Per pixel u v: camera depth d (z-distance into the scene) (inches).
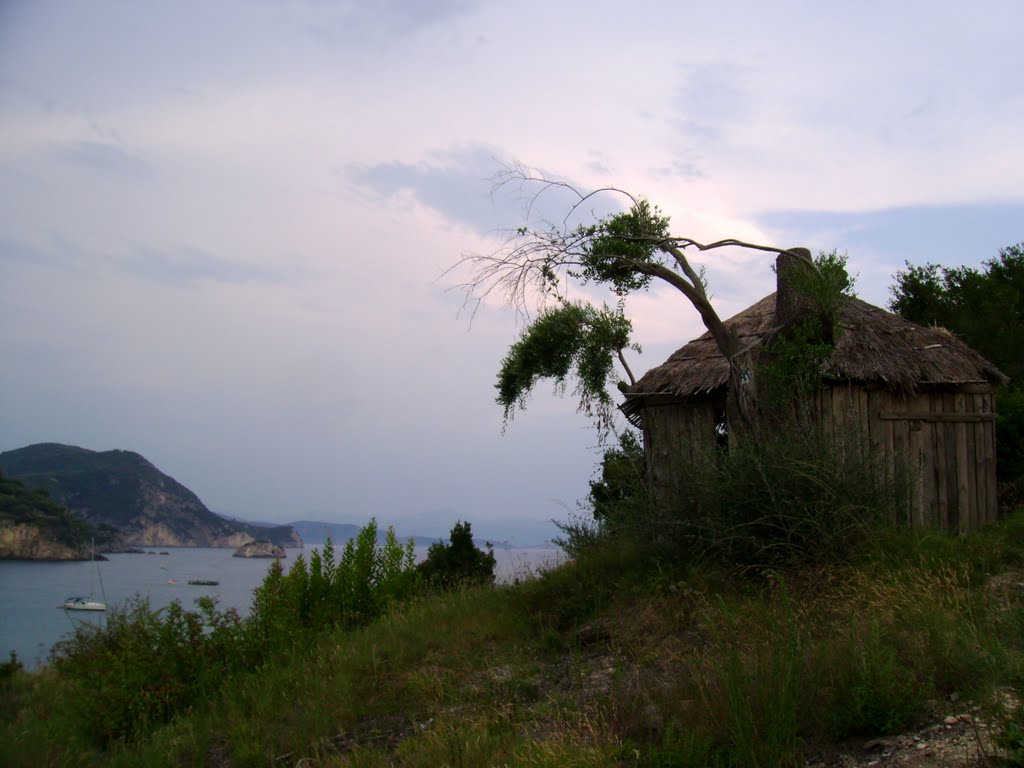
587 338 576.1
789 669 216.8
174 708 362.6
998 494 516.1
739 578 340.8
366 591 502.9
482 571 588.7
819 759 205.5
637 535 396.5
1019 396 571.5
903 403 453.7
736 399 409.1
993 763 178.4
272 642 404.8
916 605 269.6
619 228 401.7
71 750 318.3
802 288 387.2
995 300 789.9
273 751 286.7
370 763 247.1
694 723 220.5
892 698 211.6
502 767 218.4
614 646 315.3
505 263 406.0
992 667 223.9
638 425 548.4
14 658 459.2
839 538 335.6
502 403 595.5
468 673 325.4
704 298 404.5
